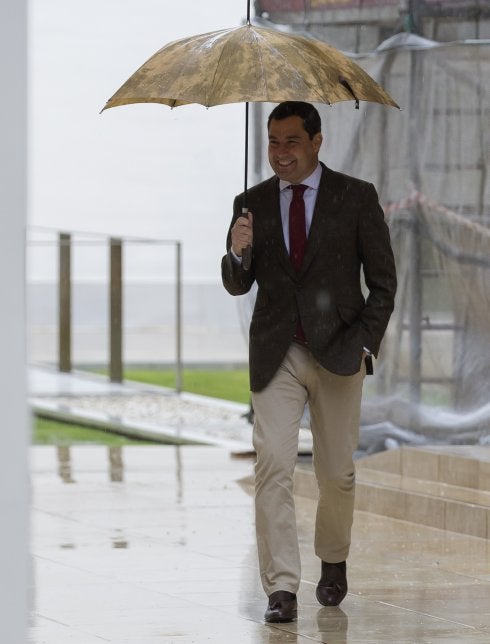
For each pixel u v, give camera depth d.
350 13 23.36
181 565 16.39
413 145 22.22
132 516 20.45
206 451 29.62
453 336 21.44
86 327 40.53
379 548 17.81
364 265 13.20
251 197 13.33
